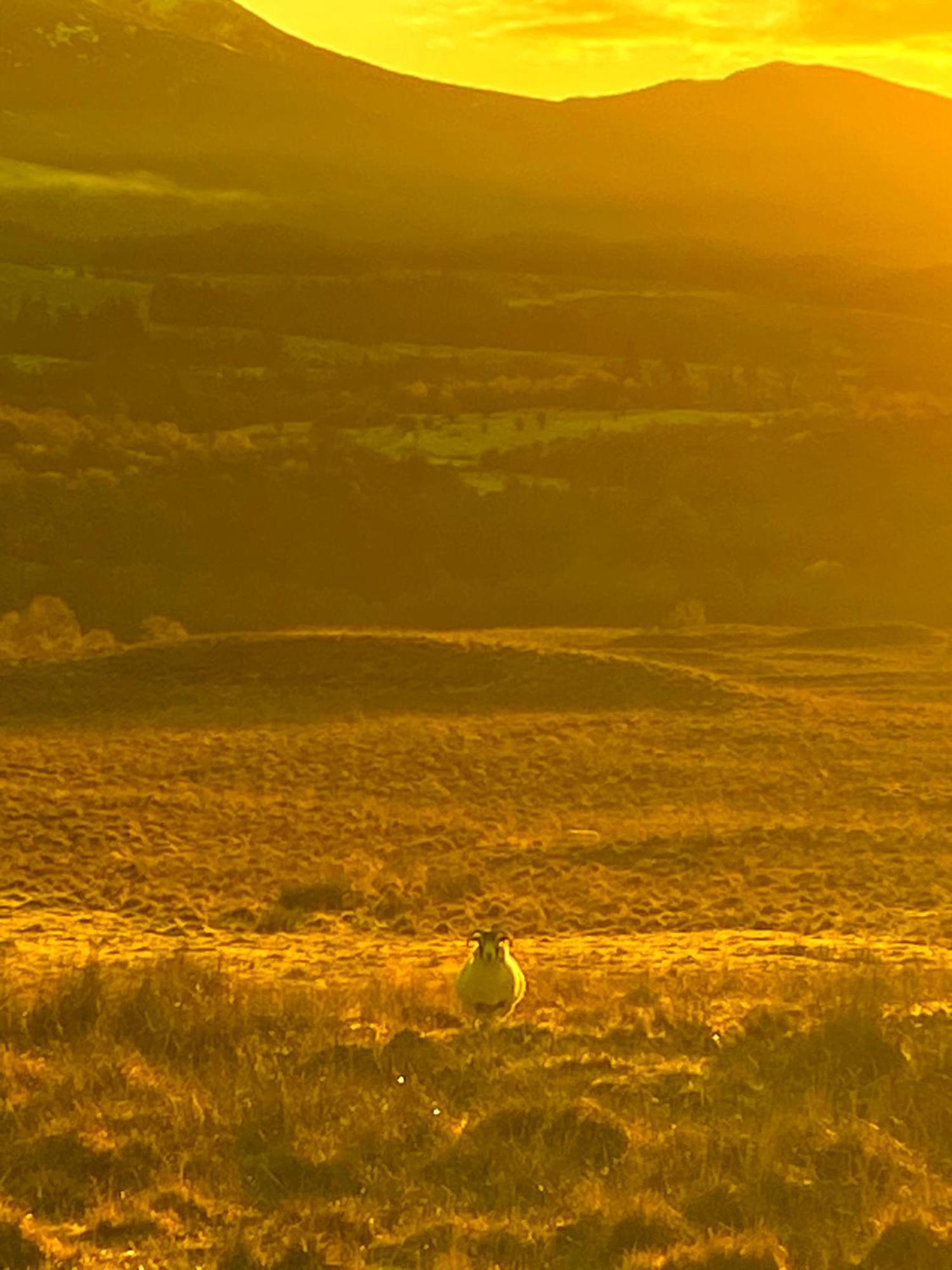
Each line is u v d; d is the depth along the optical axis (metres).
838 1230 33.94
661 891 114.94
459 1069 44.72
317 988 64.94
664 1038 50.31
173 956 72.25
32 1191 35.88
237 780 164.75
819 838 131.75
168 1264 32.44
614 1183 36.22
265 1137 39.16
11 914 104.81
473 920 103.75
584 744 181.62
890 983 60.59
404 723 196.38
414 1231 33.81
